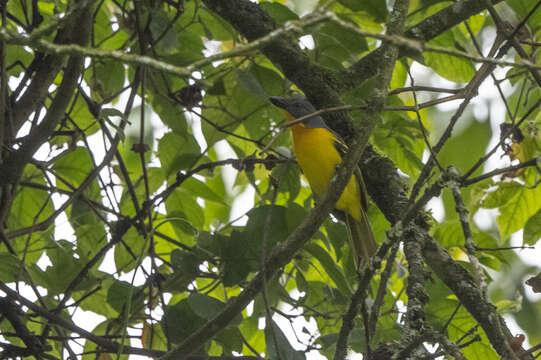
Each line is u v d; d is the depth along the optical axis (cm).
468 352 867
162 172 998
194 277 777
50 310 835
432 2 952
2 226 793
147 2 838
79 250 891
